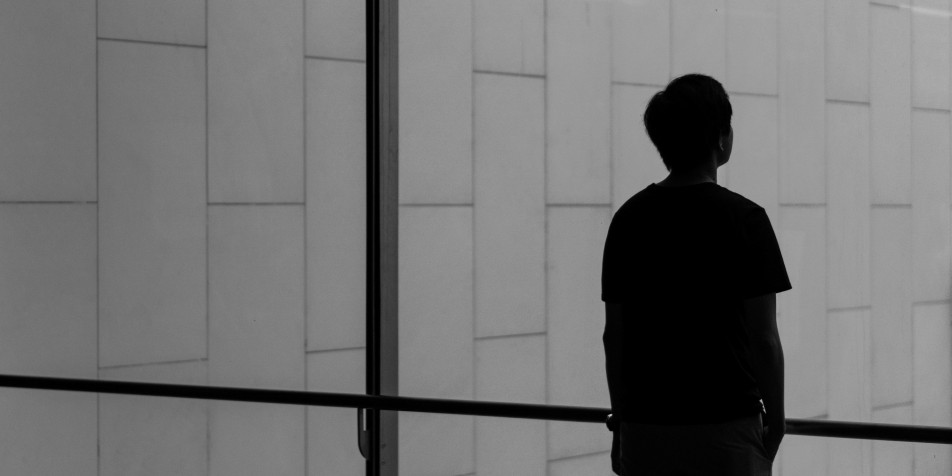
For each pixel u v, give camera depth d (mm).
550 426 5797
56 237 5184
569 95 5832
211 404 5203
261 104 5215
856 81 6871
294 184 5258
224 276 5199
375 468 4637
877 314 7062
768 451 2359
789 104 6711
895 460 7168
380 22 4648
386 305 4707
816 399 7059
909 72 7008
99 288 5180
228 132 5203
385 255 4703
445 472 5582
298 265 5281
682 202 2354
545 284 5754
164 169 5164
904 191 7055
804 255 6930
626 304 2428
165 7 5145
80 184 5184
